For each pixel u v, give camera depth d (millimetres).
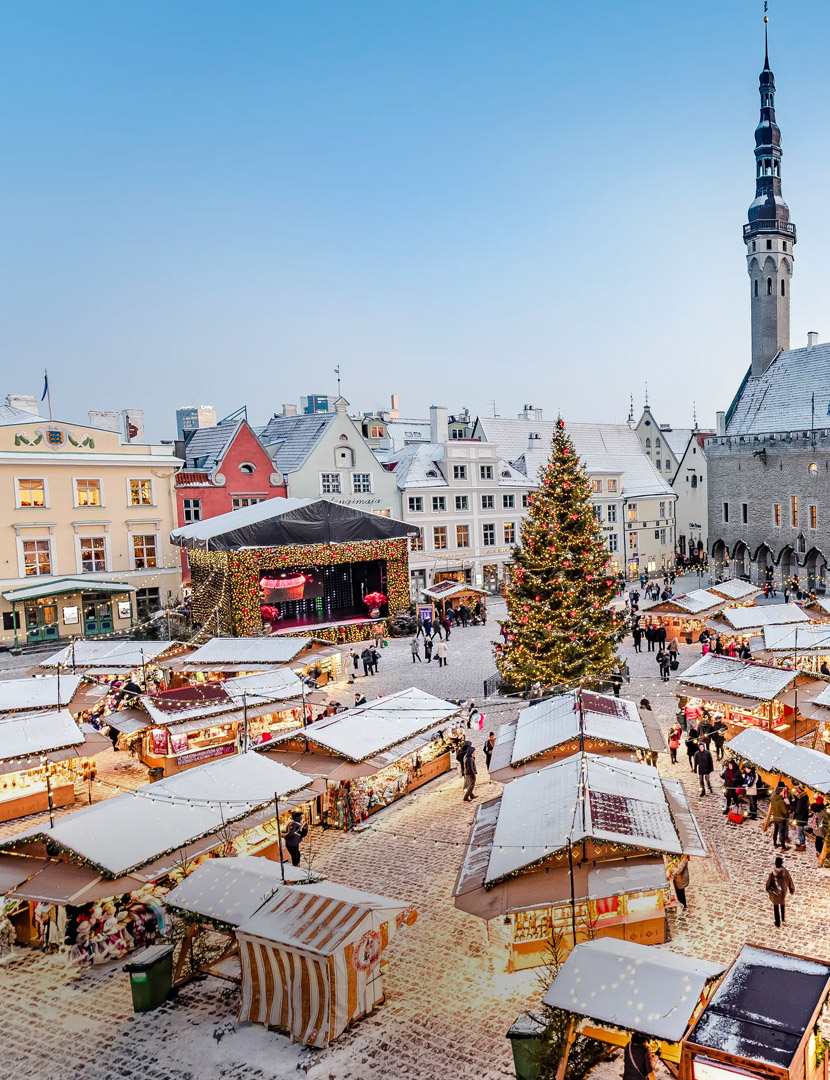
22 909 15250
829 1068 9414
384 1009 12352
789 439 57219
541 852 13312
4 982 13875
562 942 13258
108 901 14969
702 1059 8430
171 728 24031
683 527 76625
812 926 14203
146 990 12648
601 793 15125
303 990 11820
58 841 14586
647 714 22172
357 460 55062
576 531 32188
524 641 31078
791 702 22562
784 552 58938
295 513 43062
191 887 13508
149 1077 11008
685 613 40188
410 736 21500
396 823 20438
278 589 43469
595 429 73875
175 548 48938
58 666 29797
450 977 13227
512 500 60656
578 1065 10344
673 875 14961
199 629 43781
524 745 19859
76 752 21609
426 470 57781
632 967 9969
